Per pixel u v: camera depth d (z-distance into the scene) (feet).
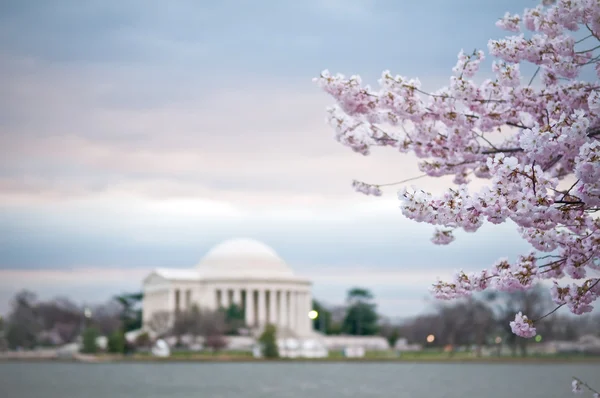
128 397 492.54
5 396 502.38
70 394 514.27
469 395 485.15
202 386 582.35
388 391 523.70
